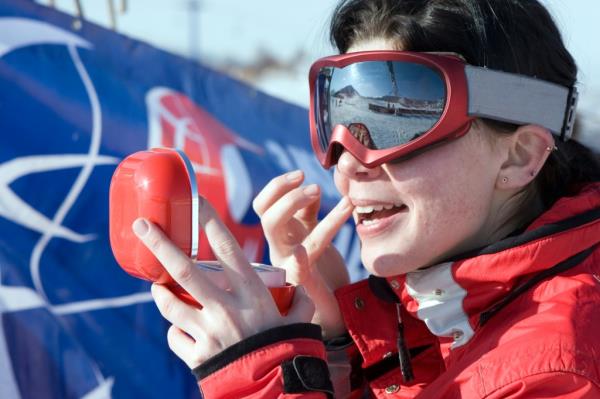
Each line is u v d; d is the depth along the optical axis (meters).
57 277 2.09
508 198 1.35
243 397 1.16
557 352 1.10
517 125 1.30
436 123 1.25
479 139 1.27
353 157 1.33
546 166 1.39
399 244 1.31
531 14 1.32
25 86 2.36
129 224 1.20
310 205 1.63
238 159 2.79
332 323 1.62
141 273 1.23
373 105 1.29
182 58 2.94
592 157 1.50
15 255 2.03
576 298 1.20
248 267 1.21
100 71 2.62
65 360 2.01
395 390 1.51
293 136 3.12
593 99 4.45
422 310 1.35
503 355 1.14
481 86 1.25
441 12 1.27
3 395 1.90
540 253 1.24
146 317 2.20
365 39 1.35
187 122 2.76
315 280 1.58
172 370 2.18
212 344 1.19
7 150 2.19
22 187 2.15
